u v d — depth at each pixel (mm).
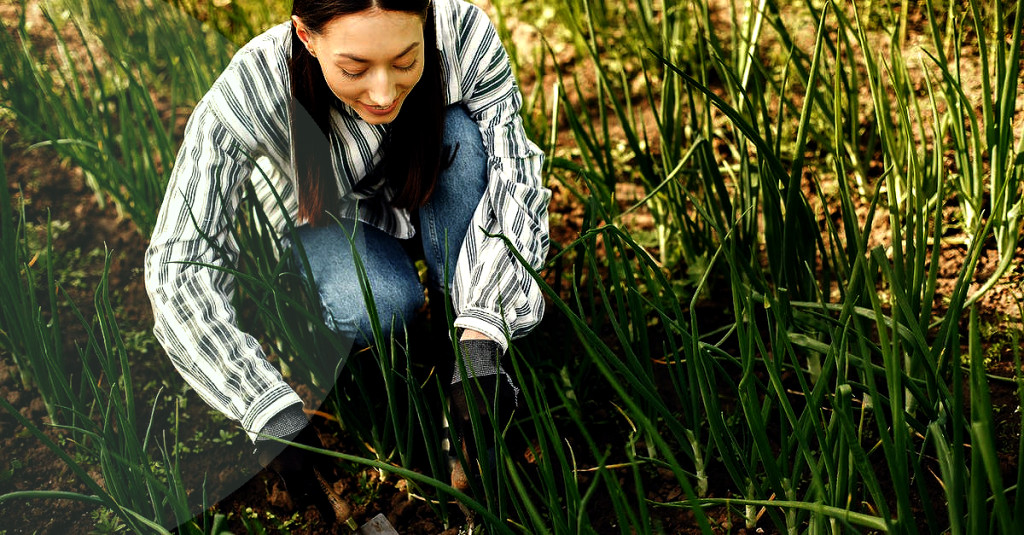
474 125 1772
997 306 2084
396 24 1327
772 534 1719
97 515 1769
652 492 1848
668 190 2178
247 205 1817
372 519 1778
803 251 1936
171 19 1600
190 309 1537
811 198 2424
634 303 1728
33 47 1654
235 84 1516
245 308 1816
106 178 1676
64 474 1828
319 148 1605
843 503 1350
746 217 2051
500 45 1731
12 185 1699
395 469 1339
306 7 1340
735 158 2545
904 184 2156
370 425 1961
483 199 1730
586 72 2818
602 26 2822
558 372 2039
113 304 1742
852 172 2414
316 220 1728
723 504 1787
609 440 1971
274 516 1837
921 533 1671
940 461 1265
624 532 1234
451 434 1604
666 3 2328
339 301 1792
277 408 1540
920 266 1639
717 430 1527
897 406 1175
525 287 1678
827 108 2221
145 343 1771
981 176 1999
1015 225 1883
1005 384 1933
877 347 1593
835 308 1714
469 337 1644
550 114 2764
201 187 1542
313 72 1500
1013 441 1812
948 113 2143
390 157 1684
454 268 1854
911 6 2635
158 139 1658
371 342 1866
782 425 1500
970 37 2547
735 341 2145
